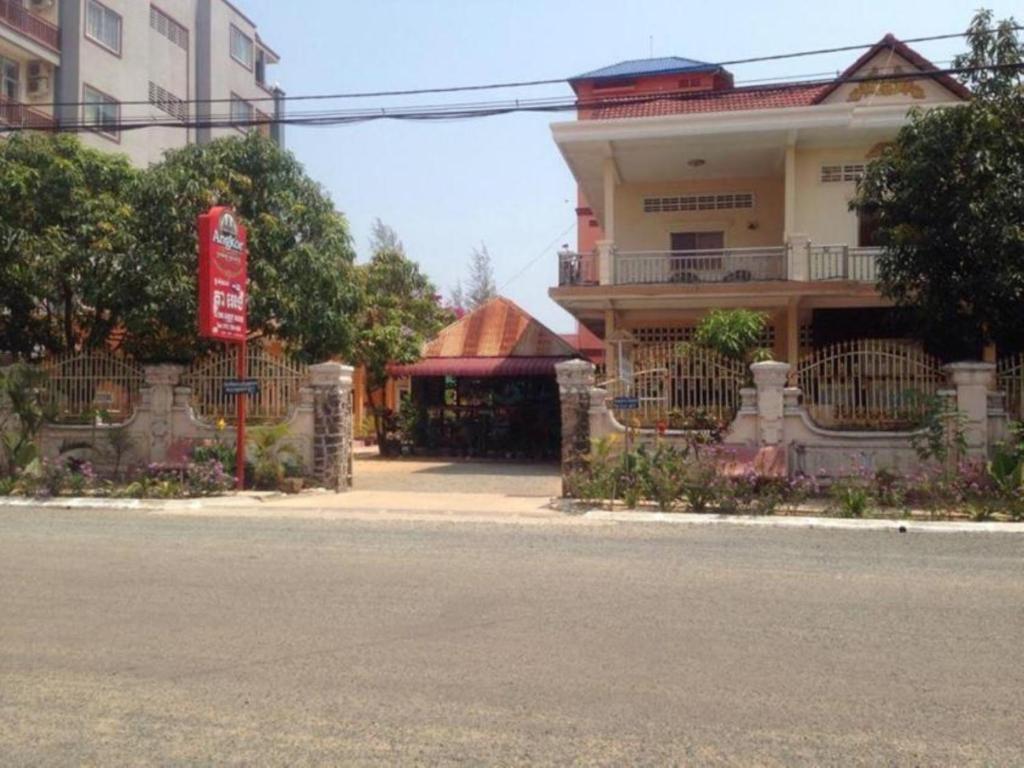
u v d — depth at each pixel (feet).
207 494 47.62
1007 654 19.02
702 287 64.59
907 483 42.80
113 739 14.57
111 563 28.66
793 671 17.87
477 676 17.52
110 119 89.71
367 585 25.44
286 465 51.06
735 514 41.06
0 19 86.58
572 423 47.67
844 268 64.13
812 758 13.80
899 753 13.98
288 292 54.60
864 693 16.62
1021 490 39.91
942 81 67.15
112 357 53.52
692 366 48.42
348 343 60.75
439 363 81.30
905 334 62.90
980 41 47.52
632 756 13.87
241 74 128.06
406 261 93.71
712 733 14.75
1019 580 26.48
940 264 47.70
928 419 43.91
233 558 29.66
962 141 46.73
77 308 57.88
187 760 13.80
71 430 52.54
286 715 15.56
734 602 23.50
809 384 47.52
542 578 26.50
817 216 69.97
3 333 56.13
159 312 52.21
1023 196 45.55
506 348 81.56
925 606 23.15
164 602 23.31
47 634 20.35
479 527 37.73
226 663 18.31
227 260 47.57
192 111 117.91
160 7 111.34
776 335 72.33
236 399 50.96
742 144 68.49
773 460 44.39
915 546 32.71
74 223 53.16
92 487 48.55
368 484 57.52
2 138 71.67
